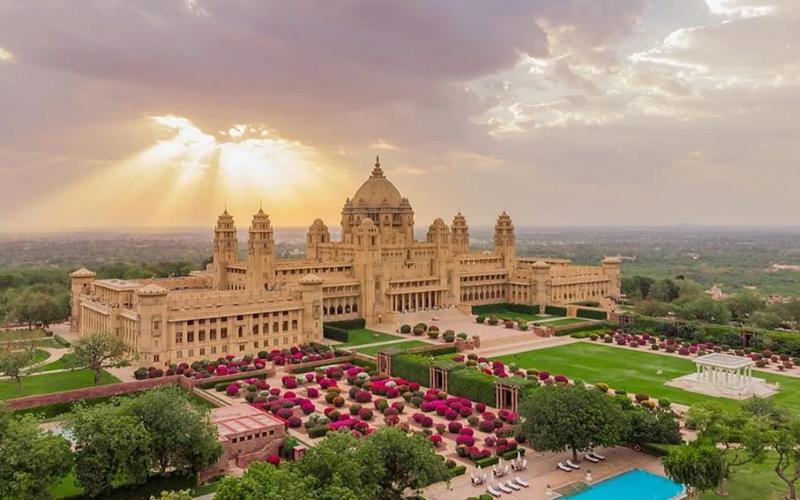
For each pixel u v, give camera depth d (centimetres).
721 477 9106
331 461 8006
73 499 9019
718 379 15250
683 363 17912
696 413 9788
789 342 19012
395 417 12962
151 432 9475
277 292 19725
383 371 16825
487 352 19350
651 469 10506
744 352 19238
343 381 16125
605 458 10981
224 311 18125
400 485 8862
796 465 9219
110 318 18225
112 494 9250
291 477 7625
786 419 10512
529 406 10875
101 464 8919
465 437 11506
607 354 19175
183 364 16662
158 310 16900
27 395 13912
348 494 7356
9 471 8362
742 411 10238
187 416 9738
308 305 19862
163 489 9531
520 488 9750
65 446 8875
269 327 19075
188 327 17525
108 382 15362
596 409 10575
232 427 11219
